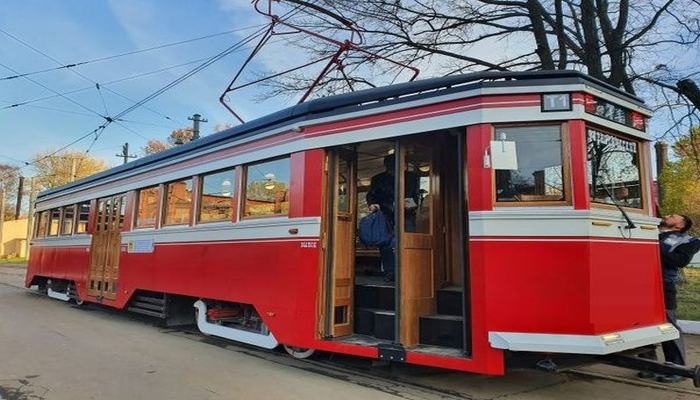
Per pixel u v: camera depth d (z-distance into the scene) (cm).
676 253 568
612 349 433
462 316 525
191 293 786
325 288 591
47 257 1400
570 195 454
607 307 449
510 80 480
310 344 584
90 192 1185
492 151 469
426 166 603
